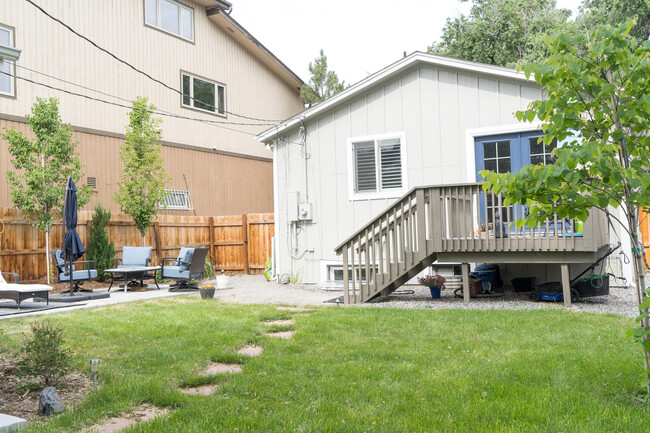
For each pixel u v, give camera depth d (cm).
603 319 677
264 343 598
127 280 1161
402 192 1140
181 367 499
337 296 1031
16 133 1148
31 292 884
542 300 870
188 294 1115
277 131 1262
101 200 1509
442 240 863
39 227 1173
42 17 1389
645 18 2116
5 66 1301
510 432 328
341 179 1202
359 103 1187
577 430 328
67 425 360
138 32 1652
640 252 375
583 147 336
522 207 881
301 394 410
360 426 345
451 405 378
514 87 1048
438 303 877
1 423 349
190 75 1828
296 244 1252
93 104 1509
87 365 503
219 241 1670
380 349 548
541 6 2531
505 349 536
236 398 405
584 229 784
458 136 1095
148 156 1396
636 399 381
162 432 337
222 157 1941
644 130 388
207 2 1881
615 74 371
